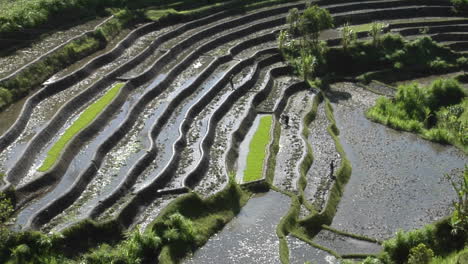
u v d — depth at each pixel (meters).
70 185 45.66
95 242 39.78
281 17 91.50
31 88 60.59
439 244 41.19
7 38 69.25
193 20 87.19
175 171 49.78
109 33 76.81
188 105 62.41
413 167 55.75
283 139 59.09
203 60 75.25
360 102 71.44
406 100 68.69
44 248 36.94
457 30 89.50
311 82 75.38
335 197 49.94
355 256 41.88
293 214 45.72
